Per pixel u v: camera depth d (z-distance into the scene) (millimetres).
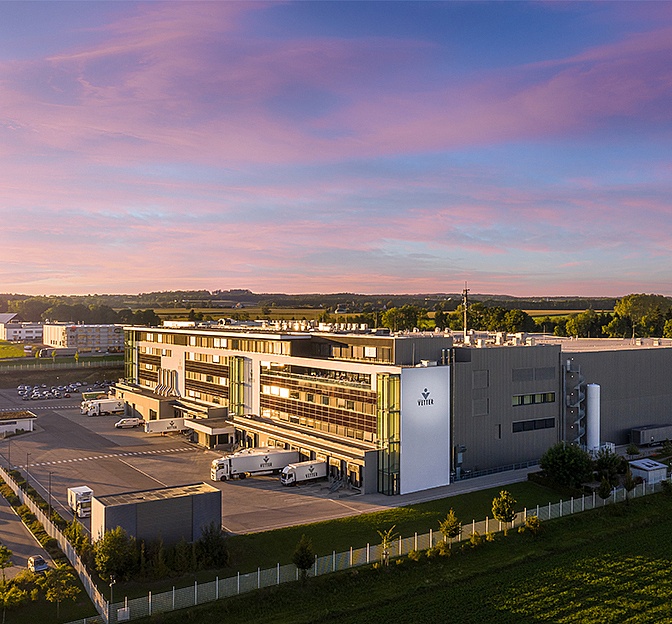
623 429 100000
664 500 72812
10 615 44938
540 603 47781
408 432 75188
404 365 80000
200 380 118250
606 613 46281
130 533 53812
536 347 89062
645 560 55906
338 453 78000
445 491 75688
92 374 197500
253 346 103375
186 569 52000
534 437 88688
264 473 83750
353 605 47406
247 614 46062
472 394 82188
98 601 45844
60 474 84125
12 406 144875
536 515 63562
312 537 60031
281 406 96375
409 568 53469
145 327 140500
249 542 58656
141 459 92812
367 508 68812
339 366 84750
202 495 57531
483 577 52406
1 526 63812
